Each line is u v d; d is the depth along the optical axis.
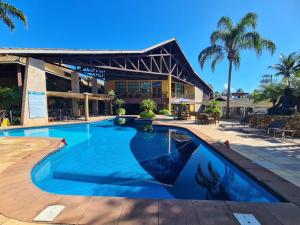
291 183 4.60
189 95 37.12
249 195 5.11
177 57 32.47
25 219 3.22
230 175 6.40
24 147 8.38
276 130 10.64
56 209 3.50
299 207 3.58
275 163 6.11
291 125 11.05
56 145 8.80
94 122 20.12
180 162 7.91
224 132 12.66
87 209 3.49
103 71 28.31
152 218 3.22
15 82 21.14
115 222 3.12
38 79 17.25
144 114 24.22
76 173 6.72
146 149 10.03
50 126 16.69
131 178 6.29
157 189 5.49
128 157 8.61
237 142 9.31
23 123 16.14
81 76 30.11
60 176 6.43
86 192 5.36
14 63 18.61
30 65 16.55
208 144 9.17
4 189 4.34
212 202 3.73
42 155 7.08
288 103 13.88
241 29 21.25
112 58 23.72
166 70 31.11
